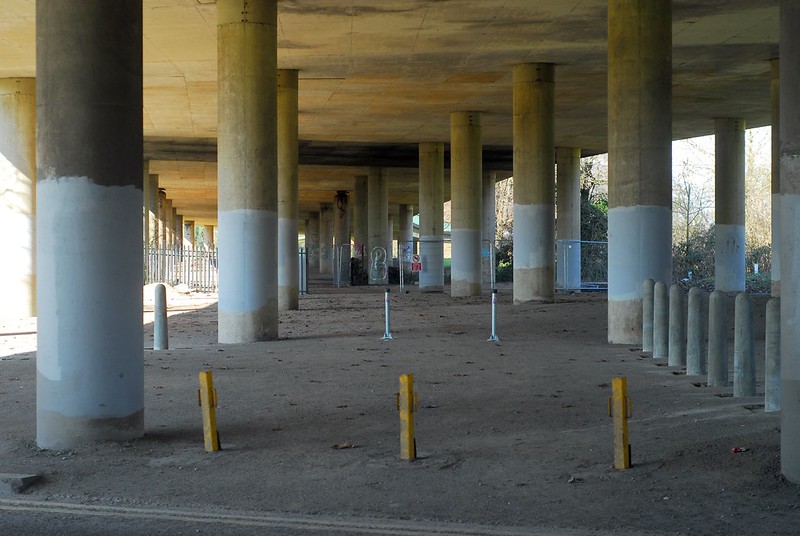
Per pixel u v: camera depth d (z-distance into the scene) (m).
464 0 24.34
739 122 44.75
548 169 33.00
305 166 65.12
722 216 44.12
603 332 24.05
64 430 10.94
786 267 8.92
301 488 9.24
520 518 8.14
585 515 8.18
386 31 27.69
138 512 8.44
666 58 21.08
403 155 57.88
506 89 36.94
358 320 28.28
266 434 11.76
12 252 32.19
